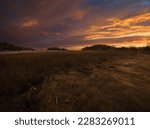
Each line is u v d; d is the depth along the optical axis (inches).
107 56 858.1
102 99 182.2
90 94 202.2
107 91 214.4
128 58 798.5
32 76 283.1
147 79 286.0
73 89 225.8
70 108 163.3
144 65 478.3
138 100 179.0
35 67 370.0
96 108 161.6
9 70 307.9
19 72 299.1
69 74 337.7
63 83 257.3
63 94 203.9
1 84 227.0
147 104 169.6
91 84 252.1
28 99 186.9
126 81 272.5
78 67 434.3
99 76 314.0
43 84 252.5
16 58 542.6
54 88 229.9
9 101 177.0
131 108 160.7
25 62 437.7
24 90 221.9
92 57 730.2
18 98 189.0
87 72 362.6
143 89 222.4
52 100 184.4
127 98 185.2
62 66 426.3
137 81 271.7
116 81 272.5
